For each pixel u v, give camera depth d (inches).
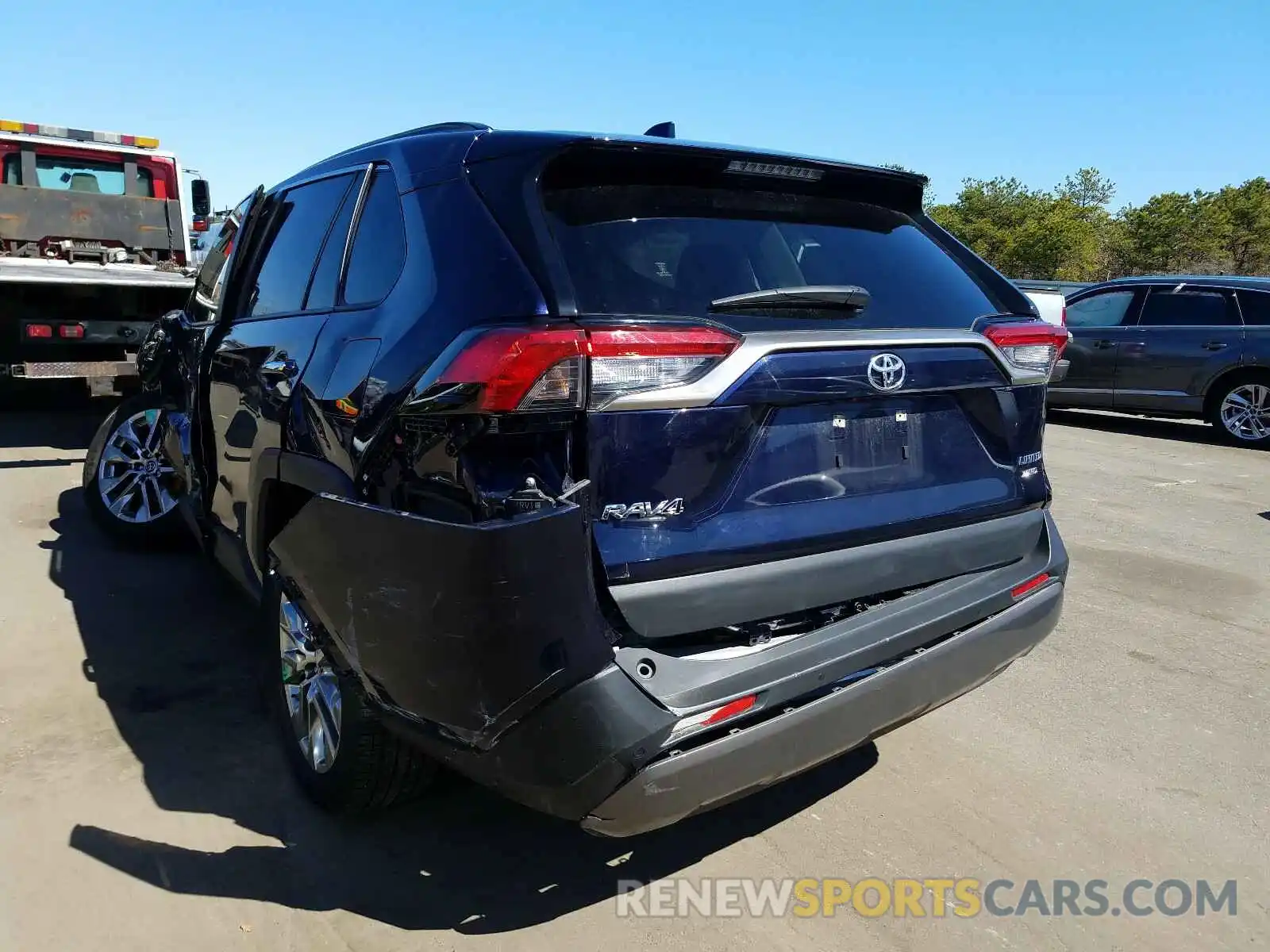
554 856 110.7
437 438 83.5
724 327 88.0
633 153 94.1
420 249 96.7
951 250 122.1
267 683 125.9
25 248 299.0
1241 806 125.2
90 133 362.3
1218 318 406.3
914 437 104.6
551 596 76.9
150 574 197.9
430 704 83.4
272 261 141.0
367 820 116.0
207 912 98.6
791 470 93.2
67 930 95.0
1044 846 115.6
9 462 283.0
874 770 132.8
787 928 99.8
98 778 121.8
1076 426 454.0
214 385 149.4
